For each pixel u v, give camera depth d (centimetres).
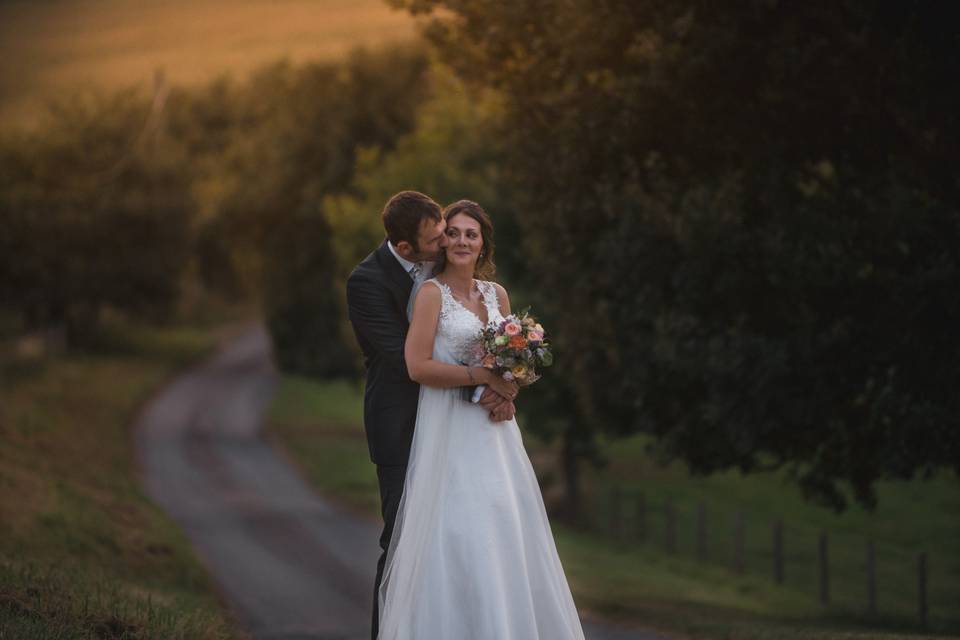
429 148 4238
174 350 9650
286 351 6869
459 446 737
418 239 739
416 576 719
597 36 1812
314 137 6650
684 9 1733
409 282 759
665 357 1808
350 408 7150
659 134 1858
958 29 1461
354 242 4506
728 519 4112
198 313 12275
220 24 9319
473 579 710
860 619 2264
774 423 1672
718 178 1864
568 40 1831
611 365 2200
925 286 1511
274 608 1873
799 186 1877
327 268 6575
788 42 1606
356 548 2845
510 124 2142
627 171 1938
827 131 1717
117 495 2967
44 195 8138
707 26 1703
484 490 729
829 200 1725
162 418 6247
